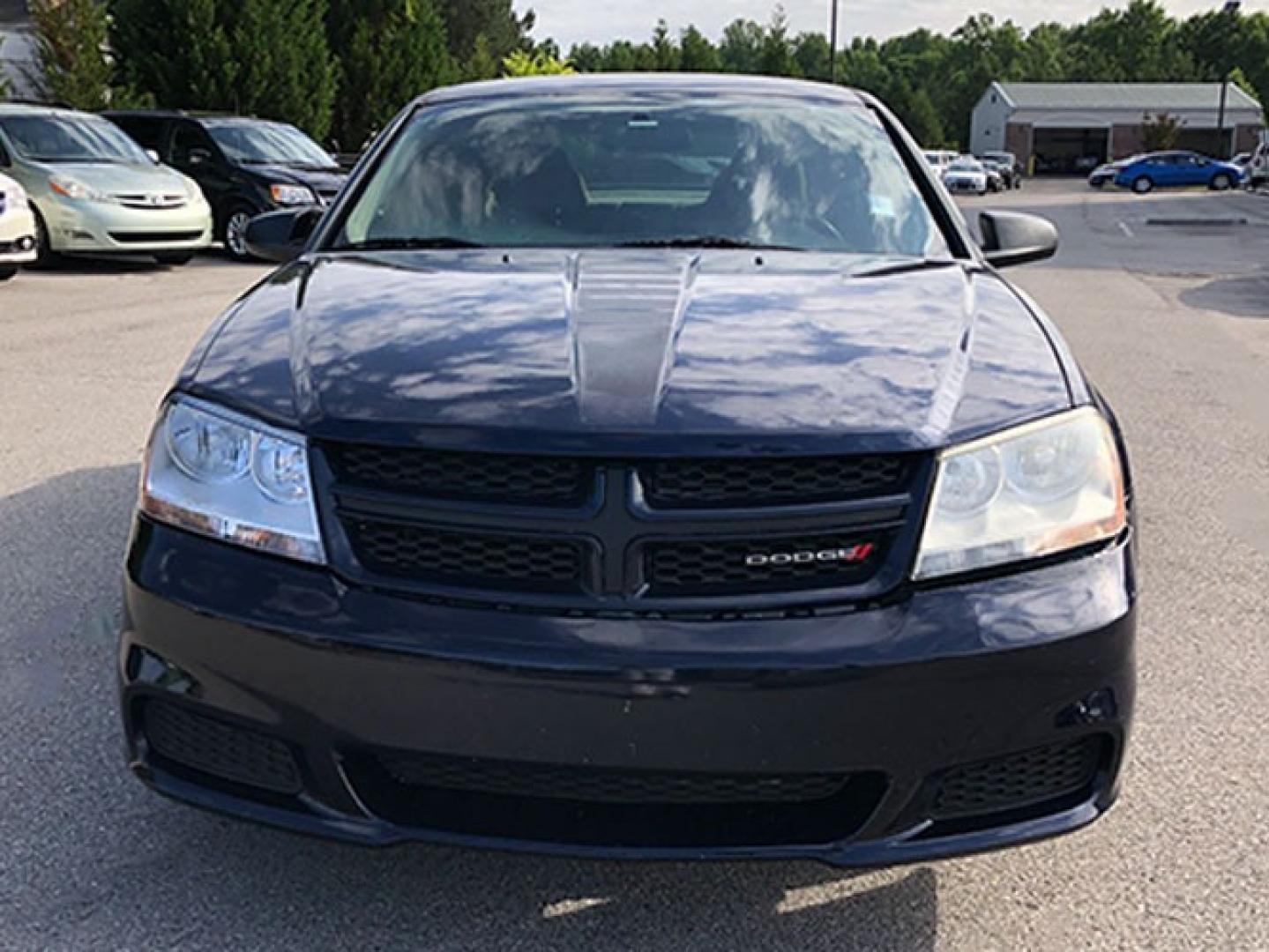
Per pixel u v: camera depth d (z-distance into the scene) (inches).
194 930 87.7
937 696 75.5
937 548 77.4
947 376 85.5
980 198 1647.4
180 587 81.0
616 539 75.0
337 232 125.8
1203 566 168.7
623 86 143.3
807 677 73.9
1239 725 121.4
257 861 95.9
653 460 75.6
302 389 84.6
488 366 84.7
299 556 79.4
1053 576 79.4
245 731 80.4
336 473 79.7
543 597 75.6
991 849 78.4
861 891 93.4
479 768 76.8
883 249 119.6
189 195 495.2
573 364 84.7
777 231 121.4
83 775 108.5
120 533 173.6
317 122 859.4
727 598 75.4
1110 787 81.6
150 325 354.9
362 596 77.4
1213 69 4274.1
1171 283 522.9
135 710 84.4
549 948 86.4
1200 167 1876.2
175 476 84.8
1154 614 150.9
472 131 135.9
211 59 803.4
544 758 75.4
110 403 254.2
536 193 126.6
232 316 100.3
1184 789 108.9
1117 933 89.0
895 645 74.9
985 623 76.4
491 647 74.7
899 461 78.2
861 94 145.8
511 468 76.8
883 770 75.9
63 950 85.3
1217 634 144.7
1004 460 80.4
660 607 74.9
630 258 112.7
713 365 84.5
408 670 75.6
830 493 76.8
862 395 81.6
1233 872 96.3
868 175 128.2
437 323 93.3
